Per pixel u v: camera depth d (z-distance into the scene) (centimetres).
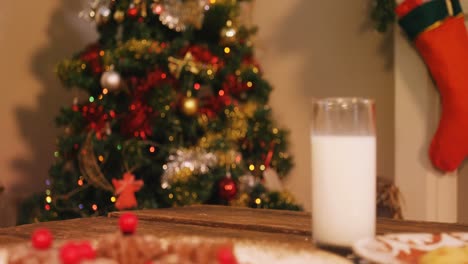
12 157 307
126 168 247
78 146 258
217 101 272
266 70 313
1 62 304
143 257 52
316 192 68
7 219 288
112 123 255
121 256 51
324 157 67
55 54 325
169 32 269
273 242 67
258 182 259
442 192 241
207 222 97
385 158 264
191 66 249
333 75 284
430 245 66
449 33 226
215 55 273
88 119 266
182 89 257
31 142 315
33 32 316
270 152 286
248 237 82
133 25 260
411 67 242
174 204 243
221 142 253
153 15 262
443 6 226
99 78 263
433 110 240
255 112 279
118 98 260
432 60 229
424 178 242
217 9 264
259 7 315
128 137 258
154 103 251
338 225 66
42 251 51
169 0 250
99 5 262
